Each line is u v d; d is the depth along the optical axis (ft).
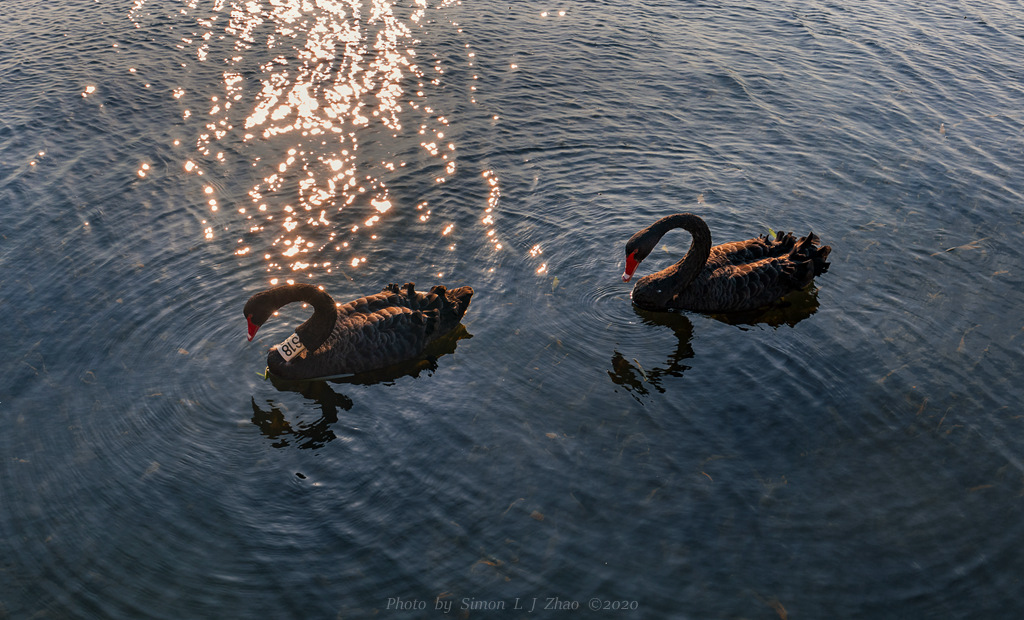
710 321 34.55
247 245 38.19
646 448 27.71
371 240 38.96
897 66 59.11
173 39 60.34
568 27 65.26
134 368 30.68
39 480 26.13
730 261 35.81
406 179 44.19
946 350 32.53
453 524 24.84
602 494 25.90
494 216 41.06
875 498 26.00
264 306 29.43
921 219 41.24
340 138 48.29
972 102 53.88
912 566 23.82
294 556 23.86
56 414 28.55
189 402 29.32
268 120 49.93
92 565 23.53
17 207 40.19
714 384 30.73
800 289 35.86
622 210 41.78
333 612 22.29
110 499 25.54
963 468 27.14
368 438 28.07
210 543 24.23
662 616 22.26
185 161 45.21
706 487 26.21
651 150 47.73
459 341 32.89
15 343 31.63
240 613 22.27
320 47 59.88
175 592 22.81
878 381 30.86
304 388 30.40
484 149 47.39
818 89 55.57
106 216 39.93
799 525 24.99
